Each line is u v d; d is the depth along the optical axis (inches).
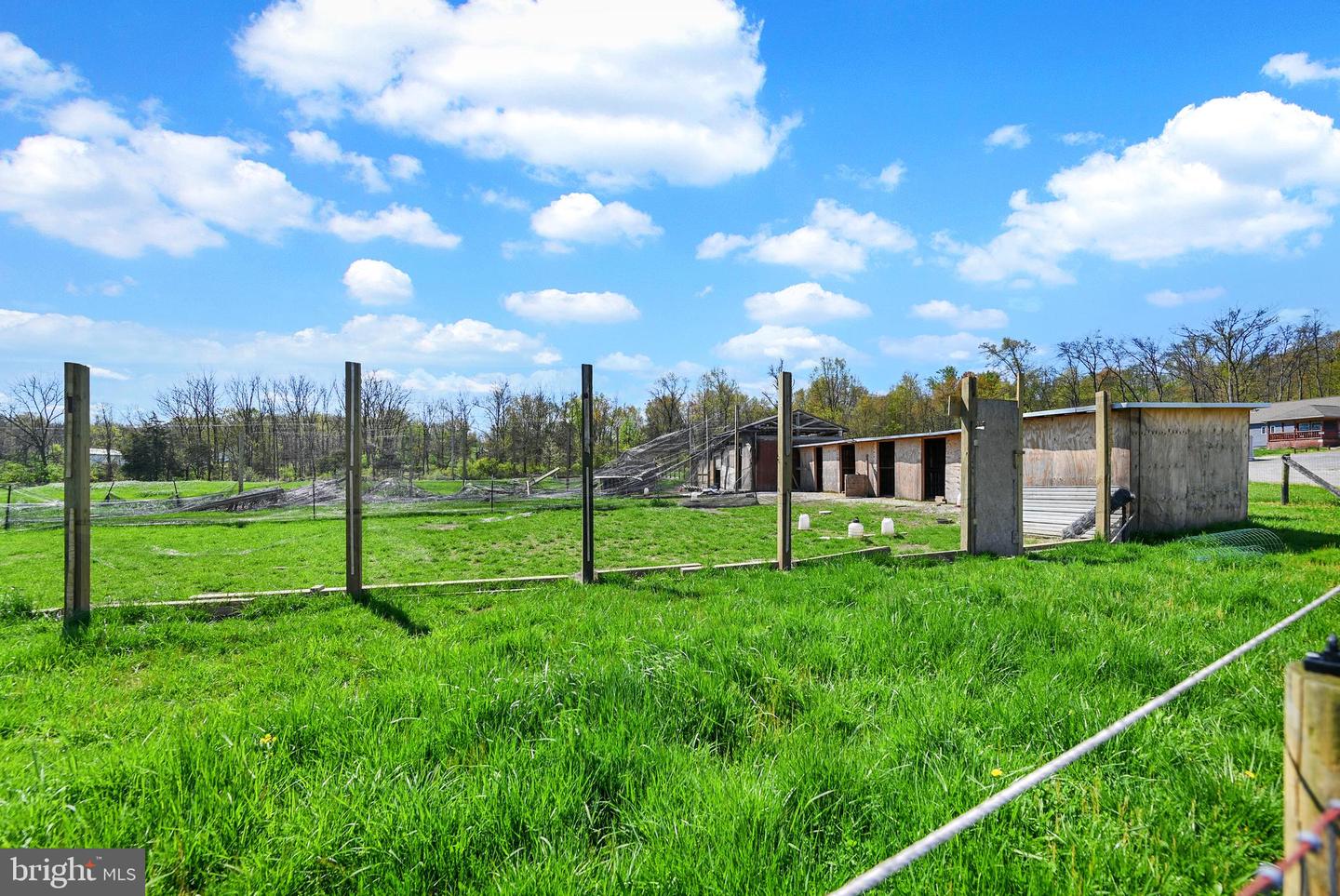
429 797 99.0
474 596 271.1
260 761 111.8
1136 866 87.2
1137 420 527.8
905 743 119.9
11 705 153.3
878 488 1131.3
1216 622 202.2
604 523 674.8
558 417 1720.0
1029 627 192.9
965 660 167.8
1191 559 339.0
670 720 131.3
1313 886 47.7
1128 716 81.5
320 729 125.4
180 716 142.8
